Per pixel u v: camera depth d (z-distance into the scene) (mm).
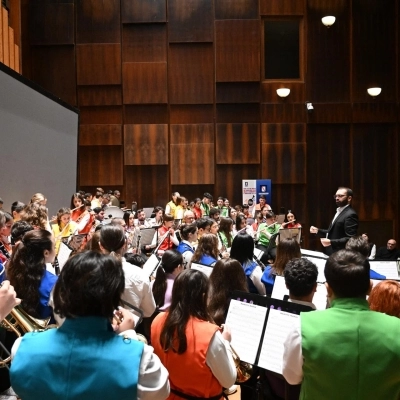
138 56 12734
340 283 1829
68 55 12617
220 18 12719
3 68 7074
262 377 2545
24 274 2641
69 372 1350
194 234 5793
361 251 3562
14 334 2424
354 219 5156
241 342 2359
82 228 6277
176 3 12711
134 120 12883
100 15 12625
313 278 2525
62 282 1436
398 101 12852
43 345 1409
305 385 1814
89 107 12797
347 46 12844
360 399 1708
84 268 1428
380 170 12992
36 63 12594
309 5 12781
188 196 13008
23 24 12461
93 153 12883
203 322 2129
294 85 12875
